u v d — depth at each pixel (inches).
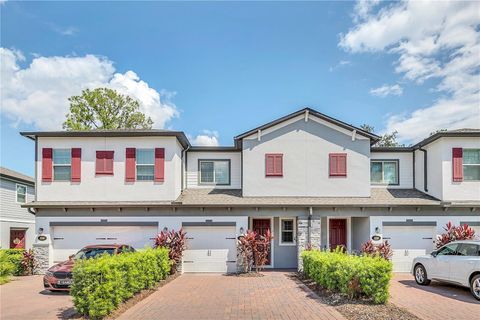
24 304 453.1
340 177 761.0
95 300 369.4
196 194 774.5
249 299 466.9
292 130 768.9
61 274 527.2
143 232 727.1
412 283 586.6
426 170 790.5
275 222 808.9
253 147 764.6
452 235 697.6
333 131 770.8
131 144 735.7
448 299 458.0
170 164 731.4
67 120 1386.6
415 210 730.2
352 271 429.7
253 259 703.7
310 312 395.5
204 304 438.3
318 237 722.8
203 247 725.9
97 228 726.5
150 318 374.3
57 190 724.0
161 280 603.8
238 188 812.0
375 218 729.0
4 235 1026.1
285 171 760.3
